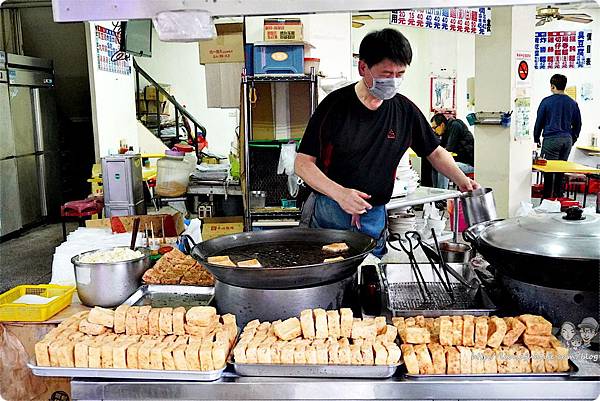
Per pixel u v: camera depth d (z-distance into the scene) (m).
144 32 5.57
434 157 2.96
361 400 1.52
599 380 1.50
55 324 2.04
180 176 5.61
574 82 10.28
